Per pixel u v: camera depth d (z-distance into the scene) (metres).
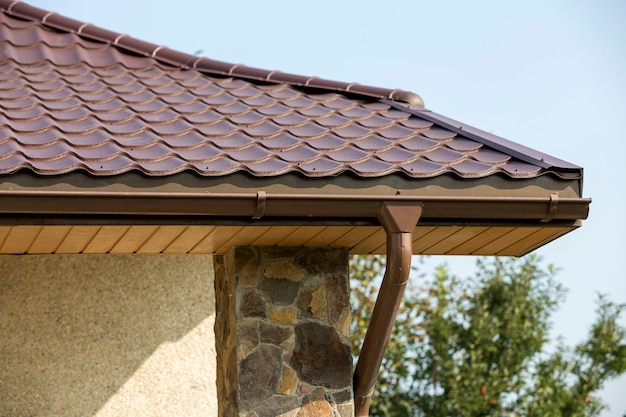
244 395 7.56
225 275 8.04
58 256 10.16
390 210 6.98
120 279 10.33
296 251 7.91
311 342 7.76
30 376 9.81
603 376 20.14
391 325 7.41
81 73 9.48
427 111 9.04
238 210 6.75
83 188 6.48
